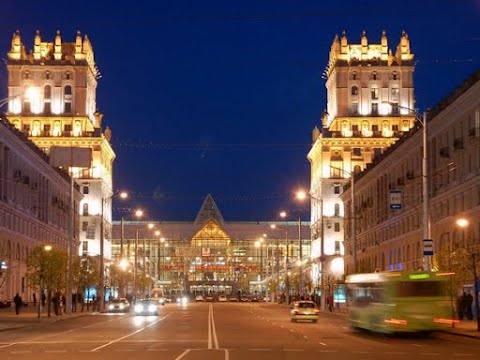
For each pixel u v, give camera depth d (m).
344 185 146.00
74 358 28.92
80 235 156.88
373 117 158.88
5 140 88.31
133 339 41.25
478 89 66.75
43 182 111.94
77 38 158.88
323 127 161.88
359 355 30.98
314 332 49.03
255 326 57.28
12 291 94.50
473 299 63.91
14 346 35.94
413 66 159.88
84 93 157.62
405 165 95.75
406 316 41.91
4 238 88.56
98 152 157.25
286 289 138.12
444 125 78.75
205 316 79.75
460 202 74.94
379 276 44.25
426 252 51.94
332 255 152.50
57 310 78.00
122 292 133.88
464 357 30.33
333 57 163.88
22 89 157.12
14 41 157.75
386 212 106.31
